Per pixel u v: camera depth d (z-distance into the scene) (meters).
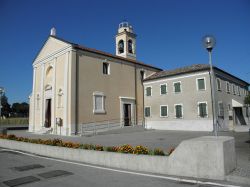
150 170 8.14
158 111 31.52
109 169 8.68
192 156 7.32
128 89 31.36
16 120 64.31
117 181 7.06
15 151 13.72
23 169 8.90
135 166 8.52
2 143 16.25
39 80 31.31
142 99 33.34
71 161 10.38
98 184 6.81
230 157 7.40
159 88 31.75
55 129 26.19
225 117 28.84
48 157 11.55
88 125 25.64
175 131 27.27
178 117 29.28
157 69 36.47
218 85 28.42
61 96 26.41
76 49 25.81
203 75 27.62
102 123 27.11
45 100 29.52
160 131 27.72
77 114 24.84
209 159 7.06
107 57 29.05
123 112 30.00
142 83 33.78
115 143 16.62
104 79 28.27
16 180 7.39
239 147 13.24
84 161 10.15
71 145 11.33
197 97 27.84
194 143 7.33
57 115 26.45
